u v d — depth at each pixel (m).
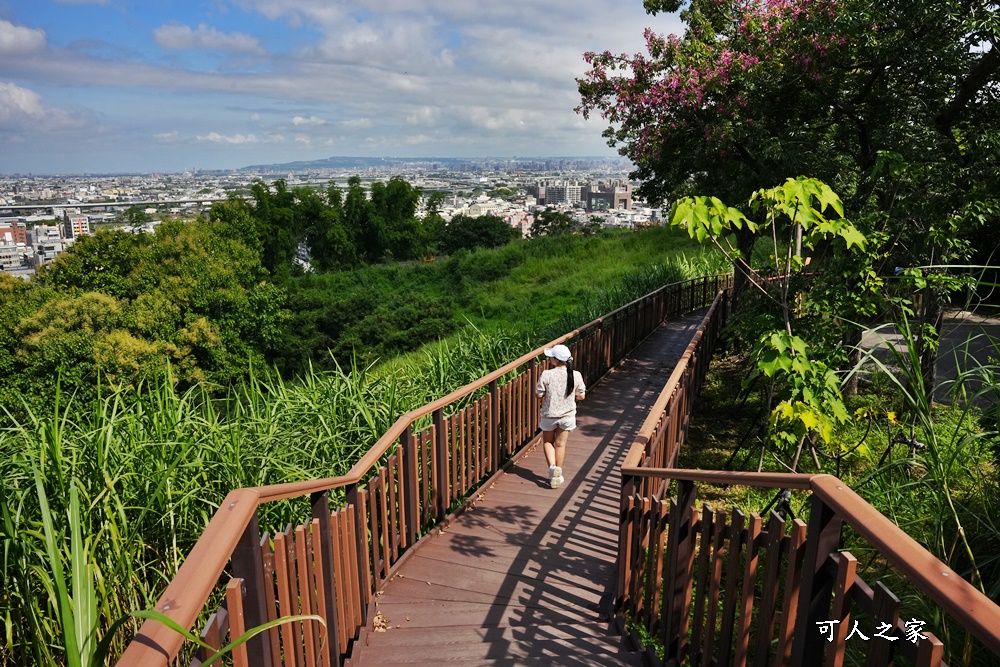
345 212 60.94
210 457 3.89
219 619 1.56
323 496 2.85
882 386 4.98
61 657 2.72
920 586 1.19
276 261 54.75
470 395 6.96
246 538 1.84
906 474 3.77
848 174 8.22
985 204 5.44
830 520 1.67
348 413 5.39
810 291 5.22
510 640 3.52
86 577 1.56
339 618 3.18
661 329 14.27
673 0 10.92
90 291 26.62
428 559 4.62
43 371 21.38
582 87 9.56
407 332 31.44
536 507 5.54
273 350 32.25
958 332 6.41
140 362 21.78
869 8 6.81
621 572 3.66
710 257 21.59
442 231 66.19
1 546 2.75
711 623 2.46
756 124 8.02
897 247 5.79
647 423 3.88
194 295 28.33
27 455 3.24
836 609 1.56
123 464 3.34
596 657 3.27
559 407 5.86
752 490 5.95
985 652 2.56
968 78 6.93
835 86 7.62
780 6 7.95
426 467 4.86
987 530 3.03
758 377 6.04
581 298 24.20
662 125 9.06
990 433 2.71
